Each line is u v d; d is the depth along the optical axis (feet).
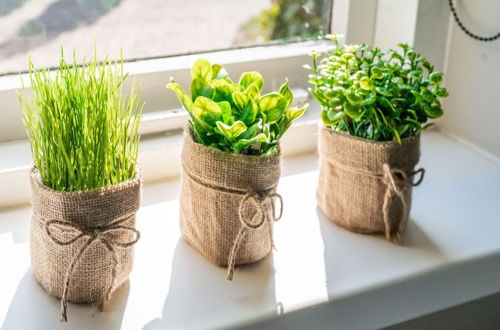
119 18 3.77
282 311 2.89
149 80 3.80
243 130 2.75
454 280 3.29
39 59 3.66
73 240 2.61
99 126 2.68
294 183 3.92
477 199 3.84
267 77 4.15
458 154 4.33
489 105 4.18
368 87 2.99
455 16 4.16
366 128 3.37
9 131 3.63
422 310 3.20
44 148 2.76
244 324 2.81
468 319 3.43
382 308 3.11
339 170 3.39
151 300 2.91
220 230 3.06
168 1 3.87
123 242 2.81
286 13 4.25
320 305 2.96
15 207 3.51
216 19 4.05
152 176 3.80
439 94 3.09
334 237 3.43
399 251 3.34
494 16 3.98
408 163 3.26
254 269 3.15
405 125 3.21
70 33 3.68
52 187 2.75
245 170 2.89
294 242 3.37
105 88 2.76
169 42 3.97
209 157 2.91
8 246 3.20
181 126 3.90
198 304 2.90
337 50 3.40
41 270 2.85
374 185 3.30
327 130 3.34
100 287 2.81
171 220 3.51
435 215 3.67
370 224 3.42
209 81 3.04
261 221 2.92
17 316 2.75
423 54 4.28
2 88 3.51
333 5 4.34
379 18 4.35
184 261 3.19
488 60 4.11
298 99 4.13
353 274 3.14
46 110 2.67
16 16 3.52
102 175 2.77
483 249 3.38
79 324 2.73
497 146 4.20
